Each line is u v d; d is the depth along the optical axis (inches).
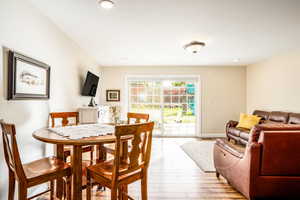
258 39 116.7
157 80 213.9
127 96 213.0
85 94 137.6
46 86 85.0
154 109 215.6
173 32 105.1
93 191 82.3
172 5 75.0
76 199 57.1
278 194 70.0
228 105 206.1
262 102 177.8
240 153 77.0
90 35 110.3
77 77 129.0
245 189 71.9
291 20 88.6
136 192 82.4
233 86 205.8
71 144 50.9
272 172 69.2
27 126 72.2
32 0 71.2
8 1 61.1
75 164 56.9
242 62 187.3
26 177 49.3
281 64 152.2
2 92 59.3
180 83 214.7
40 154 82.5
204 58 170.7
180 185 89.4
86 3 73.5
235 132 154.1
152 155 136.6
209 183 91.6
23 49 69.1
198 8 77.4
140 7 76.6
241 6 75.5
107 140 53.1
